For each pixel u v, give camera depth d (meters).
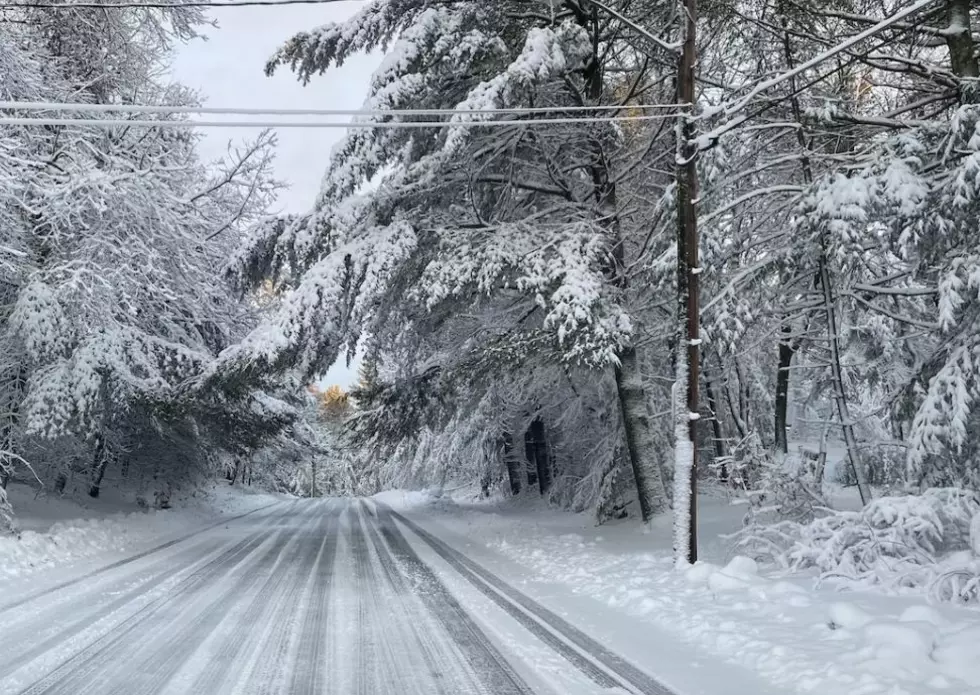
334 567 11.98
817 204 10.60
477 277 13.69
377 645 6.51
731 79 15.20
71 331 15.32
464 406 21.92
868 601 7.61
